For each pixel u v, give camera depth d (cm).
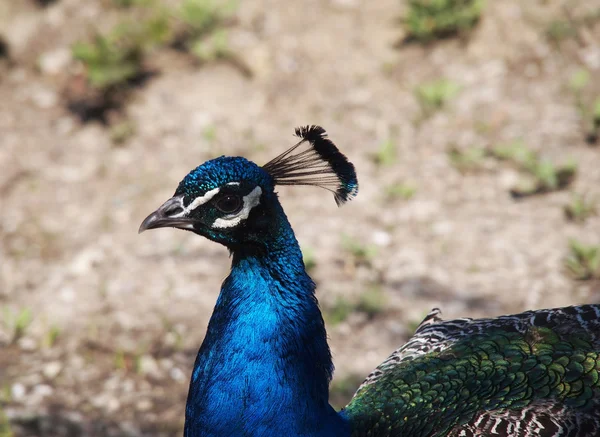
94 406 951
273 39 1570
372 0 1638
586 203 1200
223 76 1511
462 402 643
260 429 597
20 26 1592
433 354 698
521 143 1319
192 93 1480
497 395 640
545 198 1227
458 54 1509
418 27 1534
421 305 1061
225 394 599
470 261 1127
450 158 1319
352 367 977
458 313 1041
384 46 1548
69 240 1220
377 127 1397
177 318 1073
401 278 1110
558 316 705
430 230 1190
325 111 1434
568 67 1445
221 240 609
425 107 1423
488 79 1451
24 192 1312
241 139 1388
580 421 618
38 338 1052
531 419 621
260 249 603
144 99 1480
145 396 965
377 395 658
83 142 1410
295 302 604
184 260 1180
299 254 616
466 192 1258
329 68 1518
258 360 595
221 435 604
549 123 1351
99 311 1088
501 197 1242
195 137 1403
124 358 1016
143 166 1355
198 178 604
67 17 1628
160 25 1600
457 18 1526
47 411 941
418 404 648
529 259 1120
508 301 1054
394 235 1188
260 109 1447
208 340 614
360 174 1302
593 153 1288
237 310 602
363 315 1054
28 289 1132
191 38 1599
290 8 1641
